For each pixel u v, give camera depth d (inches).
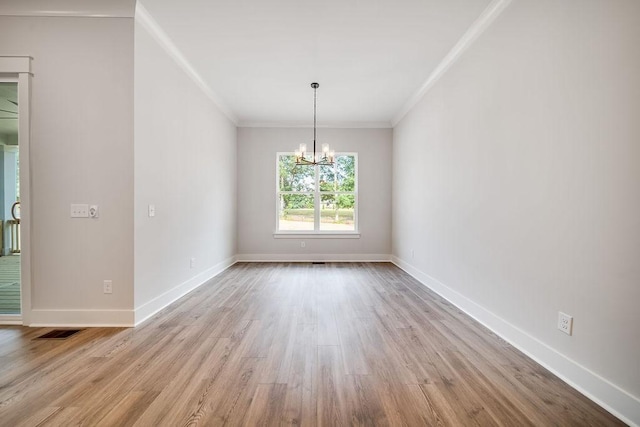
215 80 166.1
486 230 109.5
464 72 126.1
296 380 73.1
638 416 58.4
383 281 177.9
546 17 81.4
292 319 114.7
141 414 60.6
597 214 66.9
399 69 151.7
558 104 77.5
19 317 108.8
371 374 76.1
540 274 83.3
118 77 106.7
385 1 102.7
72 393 67.4
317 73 157.3
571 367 72.7
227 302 135.9
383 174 246.8
